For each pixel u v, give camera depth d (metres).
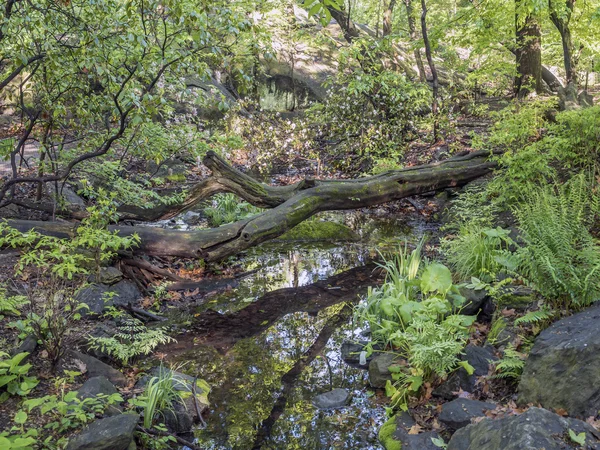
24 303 4.72
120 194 7.58
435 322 4.84
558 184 7.02
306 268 7.49
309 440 3.84
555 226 4.54
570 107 11.45
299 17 19.38
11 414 3.62
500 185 8.05
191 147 8.71
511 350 4.19
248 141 13.07
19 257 5.99
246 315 6.05
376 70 12.35
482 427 3.21
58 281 5.39
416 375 4.31
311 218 9.73
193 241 6.62
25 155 10.34
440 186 8.99
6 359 4.03
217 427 4.00
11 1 5.02
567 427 2.92
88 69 5.76
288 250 8.23
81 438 3.36
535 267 4.48
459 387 4.21
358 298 6.48
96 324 5.11
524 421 2.95
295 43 17.39
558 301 4.49
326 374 4.79
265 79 16.59
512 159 7.76
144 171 10.86
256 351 5.21
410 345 4.55
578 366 3.46
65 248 5.52
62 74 6.16
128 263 6.60
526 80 14.25
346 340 5.30
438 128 12.48
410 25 17.84
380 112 12.43
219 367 4.90
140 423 3.88
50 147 7.24
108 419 3.56
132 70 6.15
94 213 5.78
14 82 11.84
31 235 5.22
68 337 4.61
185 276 7.05
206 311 6.14
